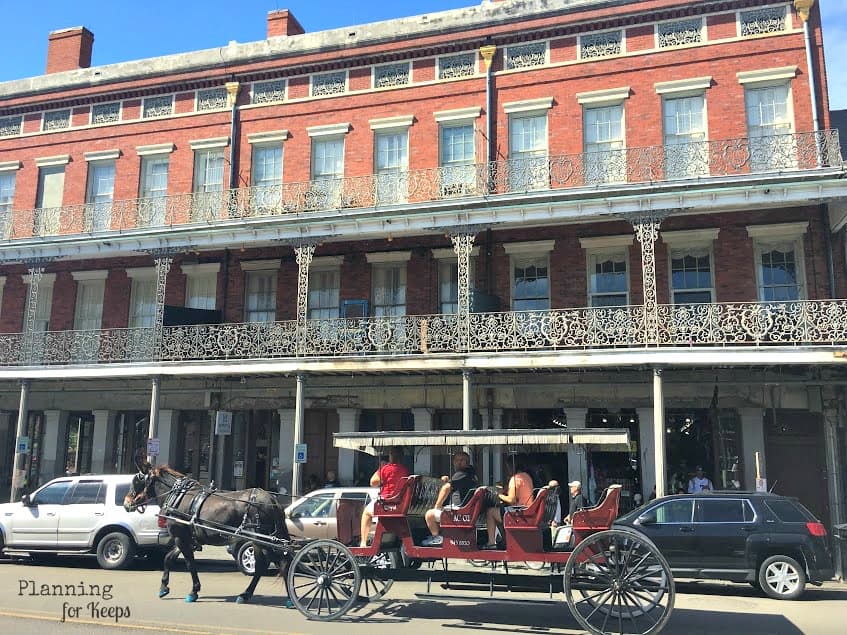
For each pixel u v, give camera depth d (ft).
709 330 48.93
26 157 76.89
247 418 67.31
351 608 30.60
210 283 70.03
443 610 32.04
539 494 28.19
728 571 37.22
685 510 38.70
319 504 42.91
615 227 59.41
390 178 65.16
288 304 67.10
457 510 28.81
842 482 51.39
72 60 80.38
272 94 70.64
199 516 33.55
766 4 58.13
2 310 75.20
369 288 65.05
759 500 38.19
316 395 63.67
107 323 71.67
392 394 61.98
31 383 67.72
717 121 57.72
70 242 62.75
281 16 75.97
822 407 52.80
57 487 44.68
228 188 68.64
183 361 57.98
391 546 31.22
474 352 52.26
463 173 62.64
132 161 73.26
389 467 30.60
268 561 34.19
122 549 42.98
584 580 26.96
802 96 56.24
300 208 65.51
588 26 61.93
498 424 59.41
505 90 63.46
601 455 57.77
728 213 56.90
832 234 53.88
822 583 39.81
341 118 67.82
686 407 56.44
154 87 73.41
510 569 37.19
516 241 61.57
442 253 63.36
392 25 67.21
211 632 26.21
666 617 25.49
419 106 65.72
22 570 42.78
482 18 64.49
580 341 56.13
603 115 61.11
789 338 51.16
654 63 59.98
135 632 26.17
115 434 69.92
